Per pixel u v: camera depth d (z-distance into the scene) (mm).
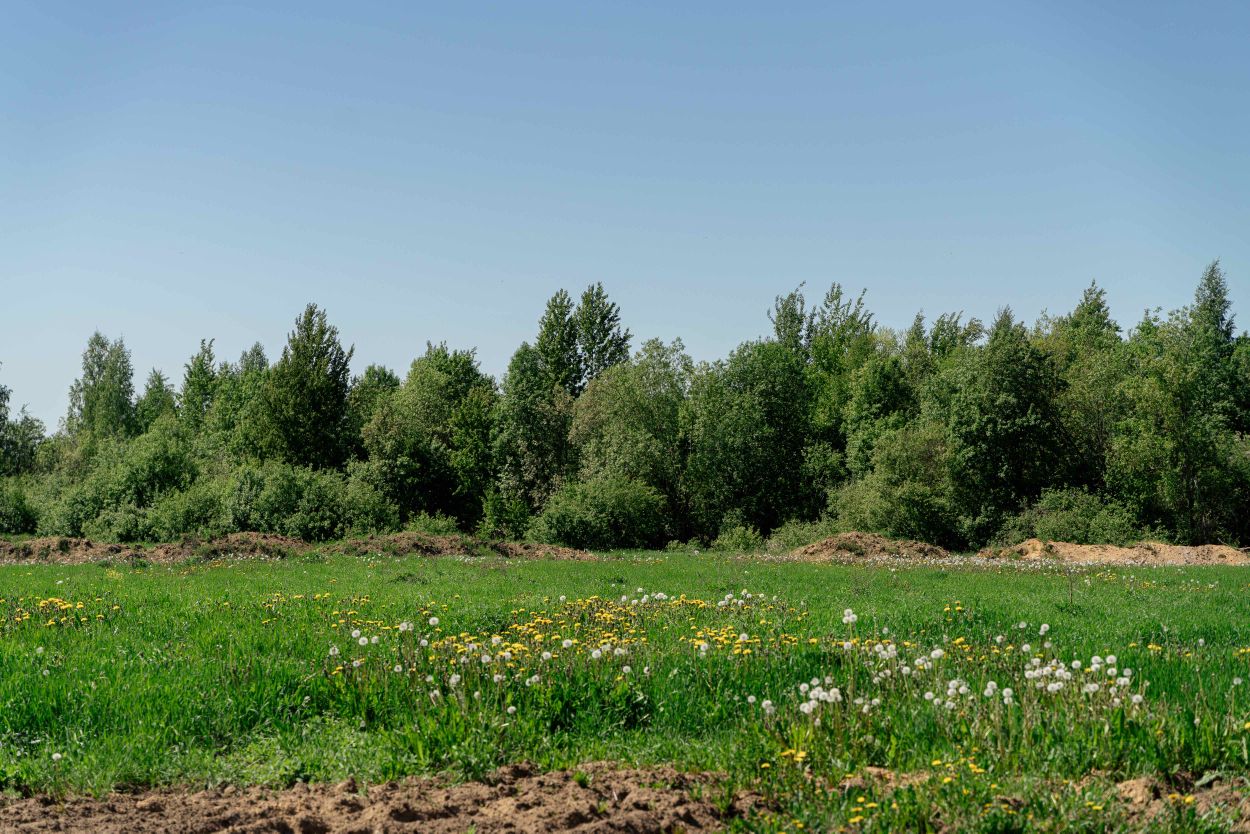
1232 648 12219
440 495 62781
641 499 51656
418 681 9406
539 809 6551
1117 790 6578
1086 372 54438
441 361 84625
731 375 63812
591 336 81750
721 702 9219
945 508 49344
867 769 7203
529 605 16766
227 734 8586
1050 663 9344
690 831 6172
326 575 25250
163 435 52406
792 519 55469
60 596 18359
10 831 6332
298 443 63469
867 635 12773
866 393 65125
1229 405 56719
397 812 6543
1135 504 48531
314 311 66625
